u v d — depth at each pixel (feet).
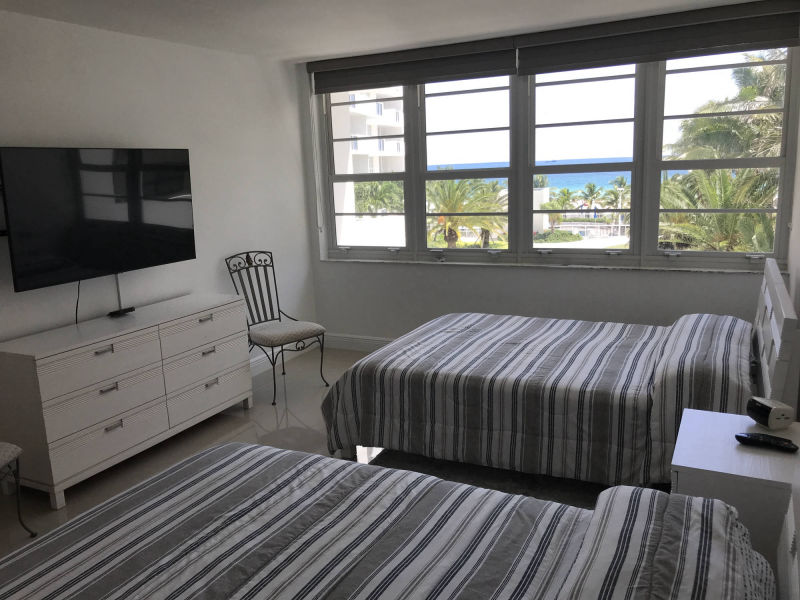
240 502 5.99
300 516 5.75
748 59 12.59
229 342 12.89
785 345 7.00
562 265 14.78
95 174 11.01
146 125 12.64
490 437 9.62
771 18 11.90
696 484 6.30
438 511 5.77
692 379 8.43
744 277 13.05
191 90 13.58
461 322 12.92
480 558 5.08
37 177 10.09
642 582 4.31
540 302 15.05
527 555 5.10
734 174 13.10
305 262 17.28
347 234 17.35
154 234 12.23
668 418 8.52
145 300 12.85
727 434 7.01
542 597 4.61
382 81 15.53
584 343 11.09
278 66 15.85
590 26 13.07
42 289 10.95
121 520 5.71
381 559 5.10
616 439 8.85
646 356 10.23
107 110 11.86
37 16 10.59
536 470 9.39
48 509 9.74
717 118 13.03
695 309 13.60
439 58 14.78
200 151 13.91
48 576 4.94
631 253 14.23
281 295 16.55
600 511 5.20
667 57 12.75
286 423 12.75
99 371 10.22
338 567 5.02
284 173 16.30
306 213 17.21
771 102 12.59
